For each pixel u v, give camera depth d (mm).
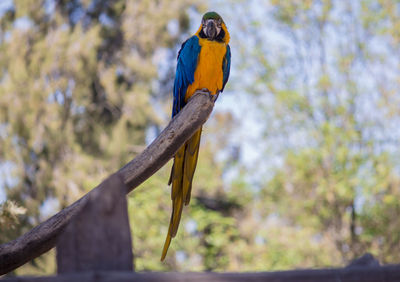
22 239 2684
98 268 1684
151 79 17203
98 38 15328
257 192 15227
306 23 14344
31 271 11242
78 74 15000
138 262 13023
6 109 13570
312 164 13641
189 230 14969
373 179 12961
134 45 17328
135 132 16234
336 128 13109
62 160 13742
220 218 14656
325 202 13883
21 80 14000
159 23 17016
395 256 13000
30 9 15961
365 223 13484
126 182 2914
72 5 17672
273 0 14086
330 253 13516
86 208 1721
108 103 16656
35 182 13203
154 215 13164
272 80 14531
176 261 13938
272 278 1615
